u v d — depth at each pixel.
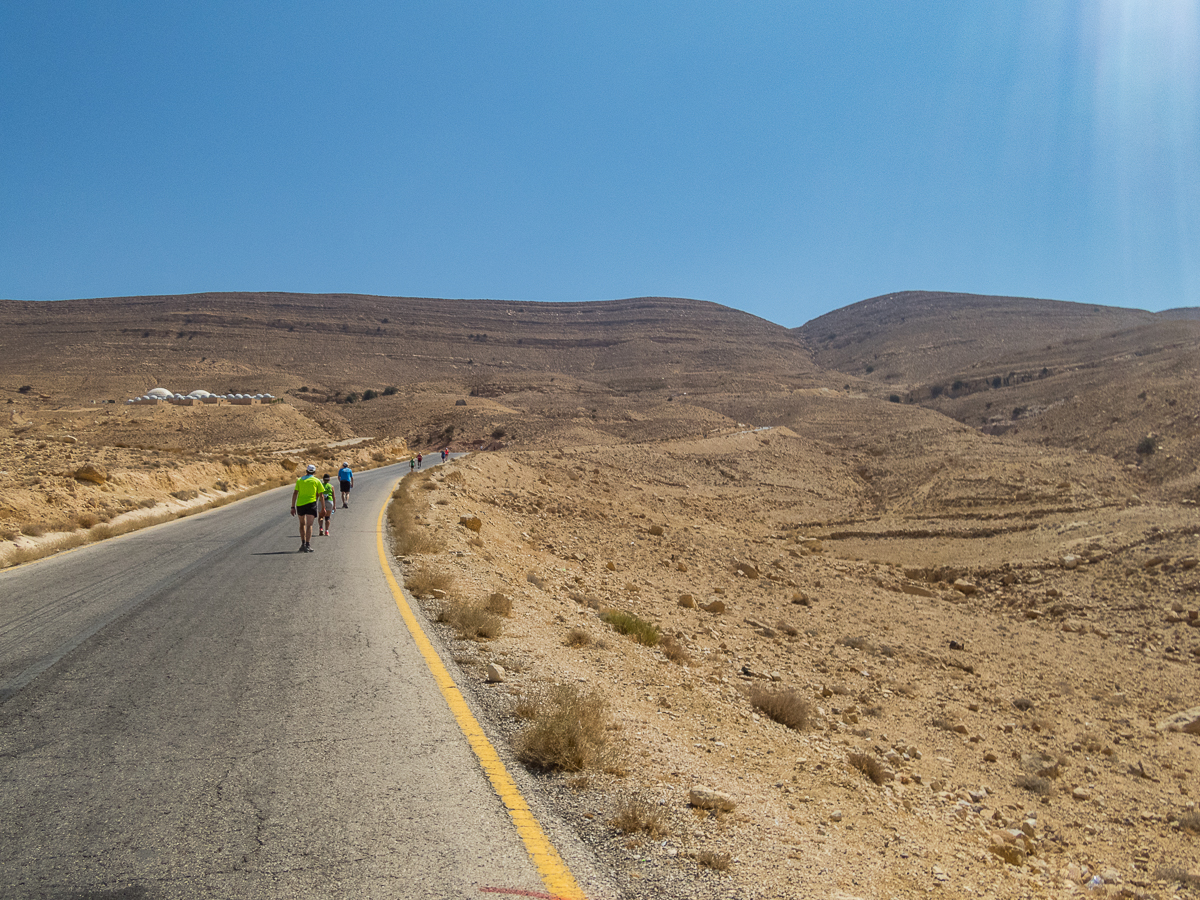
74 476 23.23
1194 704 14.92
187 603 9.44
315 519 20.62
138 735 4.88
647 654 10.35
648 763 5.18
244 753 4.63
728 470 68.12
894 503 59.31
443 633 8.34
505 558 17.41
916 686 13.96
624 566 22.47
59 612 8.84
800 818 5.09
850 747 9.02
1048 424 98.19
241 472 38.59
